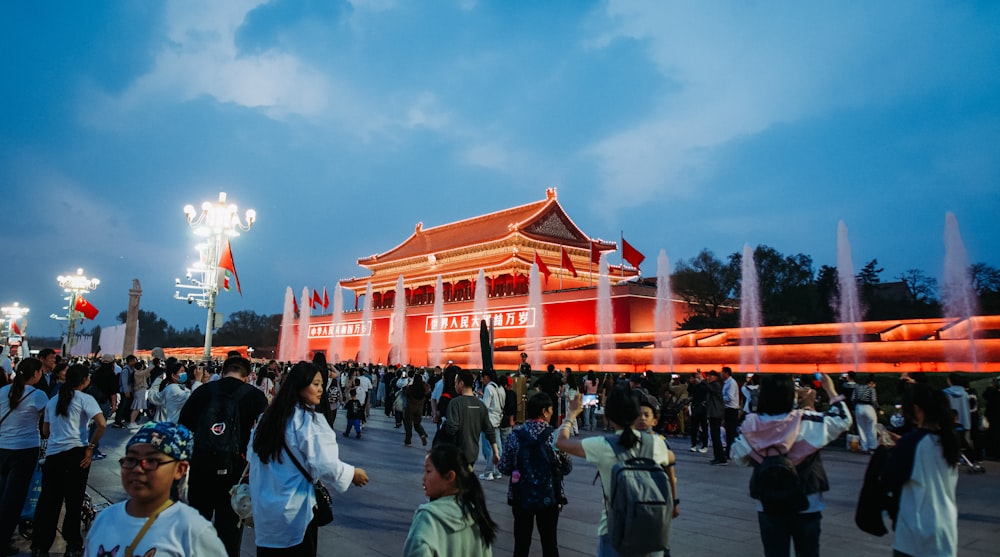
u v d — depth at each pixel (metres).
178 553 3.24
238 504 5.24
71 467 7.59
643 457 4.95
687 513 9.93
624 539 4.54
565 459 6.48
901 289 57.16
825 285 50.31
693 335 44.09
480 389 19.12
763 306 48.81
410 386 18.83
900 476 4.89
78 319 59.91
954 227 45.91
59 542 8.31
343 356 78.62
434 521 4.09
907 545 4.83
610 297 51.44
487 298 62.25
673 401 22.69
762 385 5.65
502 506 10.52
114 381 17.80
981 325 32.59
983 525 9.12
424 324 68.44
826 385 5.62
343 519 9.30
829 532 8.69
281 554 4.84
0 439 7.61
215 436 6.64
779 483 5.20
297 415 5.05
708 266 53.84
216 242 36.22
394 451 17.33
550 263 66.06
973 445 15.51
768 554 5.31
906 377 15.23
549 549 6.26
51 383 11.93
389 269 83.19
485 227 76.06
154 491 3.31
